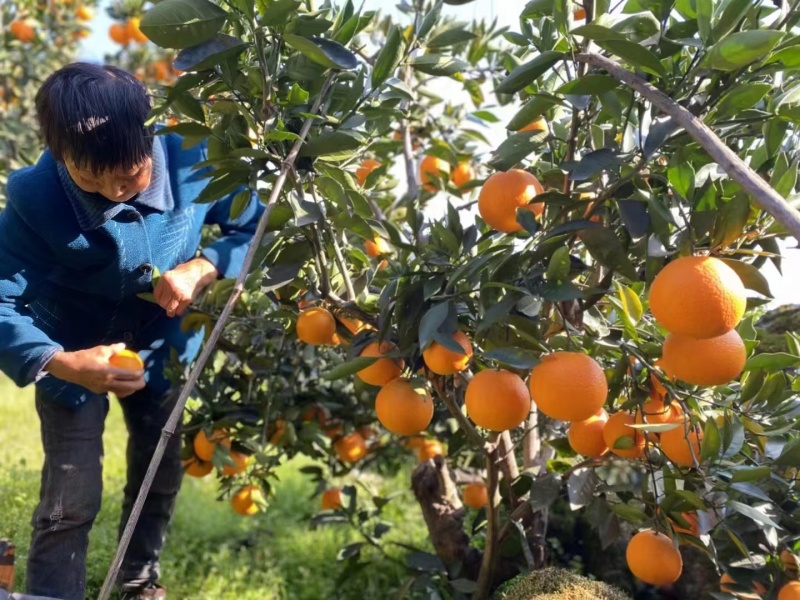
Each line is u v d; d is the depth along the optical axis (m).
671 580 1.90
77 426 2.39
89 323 2.53
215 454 2.72
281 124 1.80
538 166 2.27
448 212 2.01
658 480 2.17
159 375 2.70
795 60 1.51
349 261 2.38
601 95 1.75
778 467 1.96
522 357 1.67
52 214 2.22
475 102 3.32
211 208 2.68
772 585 1.96
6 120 4.85
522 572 2.58
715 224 1.64
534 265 1.86
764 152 1.88
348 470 3.69
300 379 3.26
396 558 3.81
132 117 2.00
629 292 1.76
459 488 3.51
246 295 2.87
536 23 2.16
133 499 2.82
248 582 3.67
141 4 4.67
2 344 2.15
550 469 2.51
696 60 1.58
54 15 5.53
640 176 1.71
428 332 1.71
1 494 3.83
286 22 1.79
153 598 2.80
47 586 2.29
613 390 1.99
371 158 3.32
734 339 1.59
